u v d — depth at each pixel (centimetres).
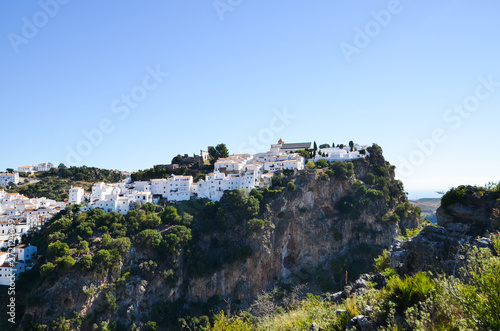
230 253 13062
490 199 2678
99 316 10388
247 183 15462
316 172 16125
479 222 2619
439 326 1467
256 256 13400
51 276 10350
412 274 2545
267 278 13762
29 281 11088
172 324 11412
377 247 15175
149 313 11256
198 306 12294
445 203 2894
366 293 2152
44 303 9812
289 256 15100
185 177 16525
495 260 1495
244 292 12850
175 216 13800
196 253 12756
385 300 1816
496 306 1338
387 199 16588
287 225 14675
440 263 2355
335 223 15600
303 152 19250
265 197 15050
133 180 19538
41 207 17150
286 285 13538
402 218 16188
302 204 15450
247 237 13612
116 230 12506
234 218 14150
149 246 12312
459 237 2528
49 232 12538
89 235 12100
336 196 16438
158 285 11744
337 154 18650
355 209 15850
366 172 17925
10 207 17100
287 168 17375
